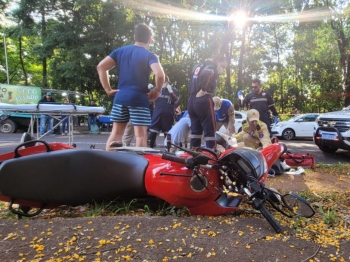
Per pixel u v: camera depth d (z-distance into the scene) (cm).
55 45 2031
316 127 937
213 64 477
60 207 318
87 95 1983
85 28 2034
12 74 3172
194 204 270
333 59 2947
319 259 202
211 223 249
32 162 283
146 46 417
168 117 673
